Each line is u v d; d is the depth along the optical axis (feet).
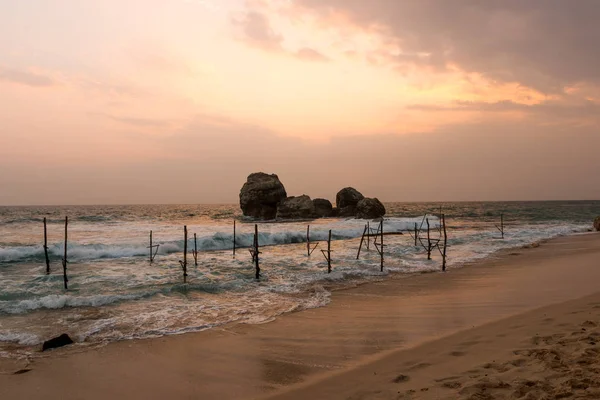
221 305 40.50
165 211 355.97
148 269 64.13
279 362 24.13
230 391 20.44
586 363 17.76
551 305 33.71
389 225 153.28
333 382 20.13
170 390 20.92
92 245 83.05
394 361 22.29
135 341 29.37
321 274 58.49
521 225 169.27
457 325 29.58
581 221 196.75
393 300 41.50
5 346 28.78
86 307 39.99
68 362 25.36
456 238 113.19
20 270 62.34
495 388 16.26
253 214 233.96
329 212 242.17
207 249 94.17
